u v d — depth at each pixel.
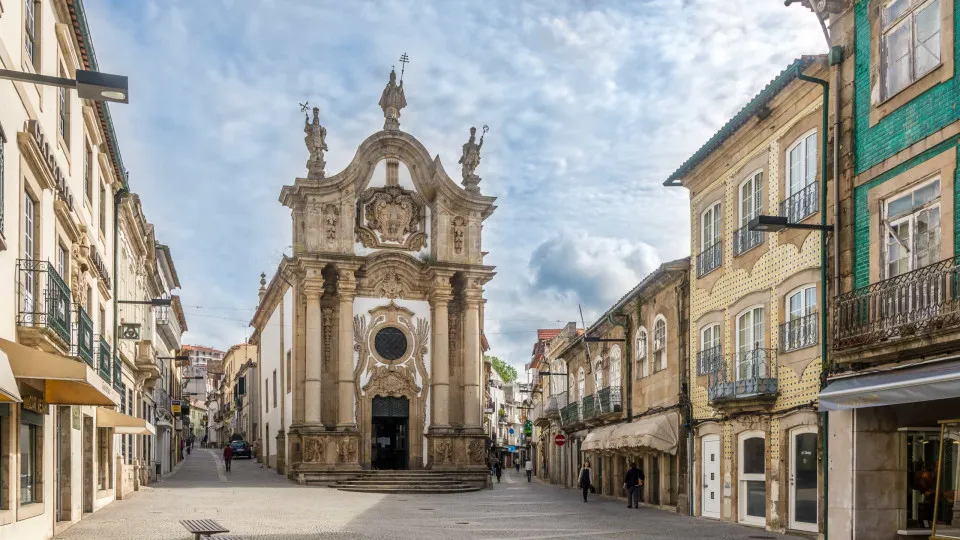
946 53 13.84
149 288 41.94
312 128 41.41
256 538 18.30
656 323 28.84
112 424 23.92
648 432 25.97
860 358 14.83
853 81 16.42
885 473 15.36
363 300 41.53
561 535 19.25
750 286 21.39
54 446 17.09
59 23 17.44
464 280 42.69
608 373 35.50
